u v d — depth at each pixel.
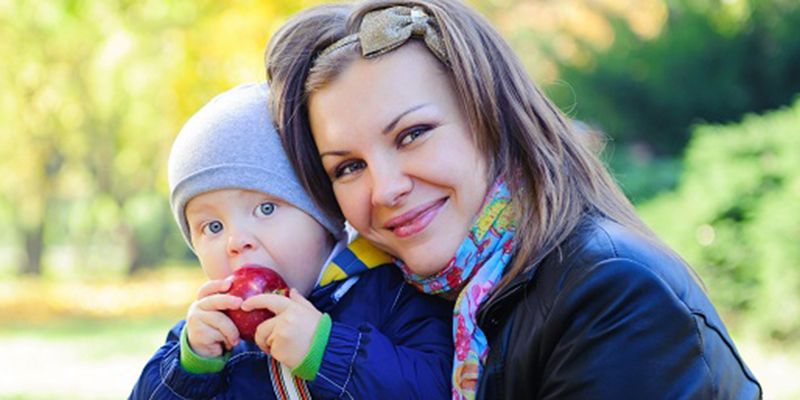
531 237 2.03
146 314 16.28
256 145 2.22
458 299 2.10
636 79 12.66
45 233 25.56
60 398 8.68
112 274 25.36
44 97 16.56
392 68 2.06
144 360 10.95
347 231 2.37
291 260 2.24
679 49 12.52
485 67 2.09
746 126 9.02
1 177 20.36
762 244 8.37
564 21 13.07
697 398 1.81
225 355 2.15
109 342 12.70
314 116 2.14
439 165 2.05
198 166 2.22
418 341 2.20
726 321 8.77
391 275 2.30
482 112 2.07
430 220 2.09
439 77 2.08
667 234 9.02
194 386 2.12
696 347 1.84
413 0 2.13
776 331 8.41
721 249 8.65
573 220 2.05
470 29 2.12
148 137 17.62
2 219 28.44
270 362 2.18
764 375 7.60
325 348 2.07
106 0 10.66
